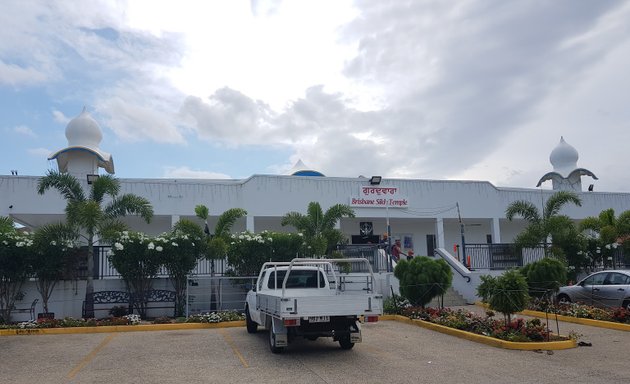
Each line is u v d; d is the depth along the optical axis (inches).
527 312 712.4
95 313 733.3
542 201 1184.2
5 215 986.7
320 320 416.2
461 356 428.1
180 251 744.3
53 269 701.9
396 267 751.1
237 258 788.0
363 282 530.6
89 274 707.4
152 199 1049.5
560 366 386.3
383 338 530.6
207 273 847.7
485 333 512.1
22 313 707.4
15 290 703.7
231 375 361.7
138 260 732.0
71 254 727.7
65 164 1177.4
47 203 1005.8
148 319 724.7
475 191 1259.2
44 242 697.0
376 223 1315.2
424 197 1218.6
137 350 474.9
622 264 975.6
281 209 1115.3
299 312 410.3
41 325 616.7
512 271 527.8
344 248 897.5
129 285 750.5
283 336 434.6
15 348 495.2
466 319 579.8
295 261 451.5
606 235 944.9
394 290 850.8
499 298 509.0
